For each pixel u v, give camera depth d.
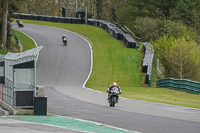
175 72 94.06
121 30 148.88
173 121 35.59
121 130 29.92
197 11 194.00
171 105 52.47
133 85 88.56
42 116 37.44
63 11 184.50
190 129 30.98
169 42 104.06
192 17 184.50
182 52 92.31
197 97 69.81
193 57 92.56
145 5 196.62
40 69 97.88
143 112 42.88
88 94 65.81
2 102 44.84
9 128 29.48
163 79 84.56
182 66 92.94
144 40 159.25
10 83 43.84
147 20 162.38
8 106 41.31
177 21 179.62
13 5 121.56
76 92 68.94
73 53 117.12
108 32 153.62
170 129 30.73
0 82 53.38
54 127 30.88
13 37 134.12
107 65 105.19
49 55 113.19
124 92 73.94
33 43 130.25
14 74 39.69
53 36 143.50
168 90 78.19
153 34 156.50
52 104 49.06
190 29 158.00
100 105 49.94
